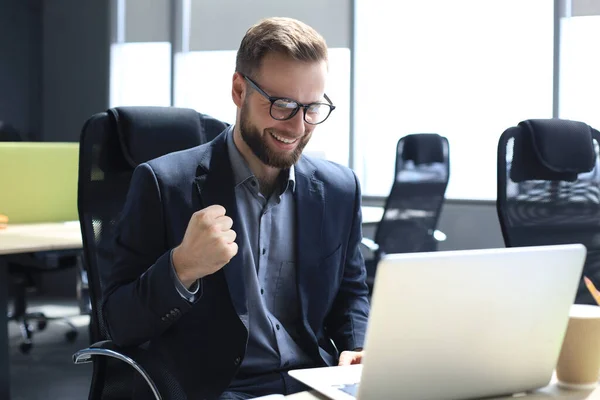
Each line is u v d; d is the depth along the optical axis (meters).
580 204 2.52
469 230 5.41
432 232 4.61
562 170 2.46
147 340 1.63
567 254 1.20
